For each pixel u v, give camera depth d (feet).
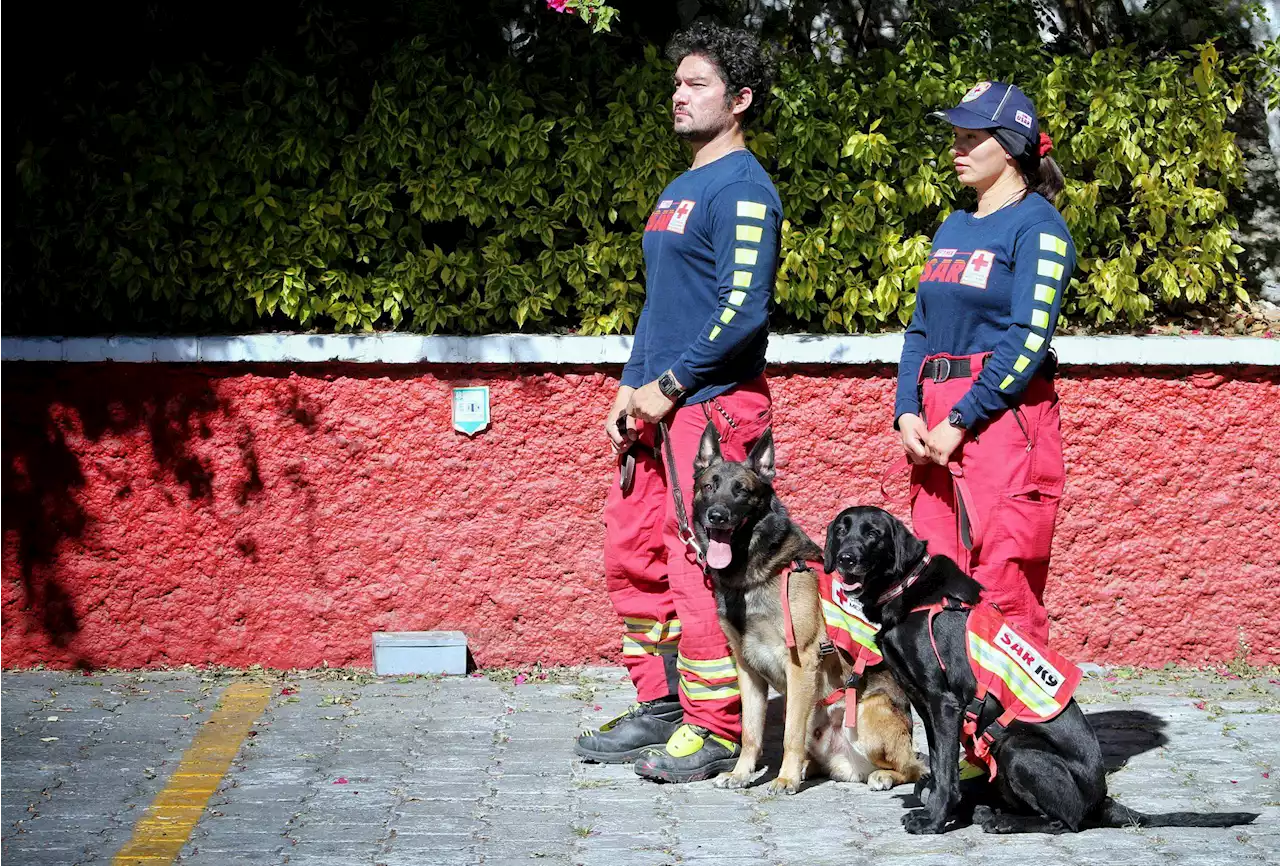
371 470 23.27
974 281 17.39
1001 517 17.20
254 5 23.97
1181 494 23.35
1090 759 16.12
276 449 23.24
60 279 23.20
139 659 23.56
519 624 23.57
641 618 19.47
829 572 16.65
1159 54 25.08
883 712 18.04
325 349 22.89
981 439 17.26
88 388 23.12
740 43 18.24
